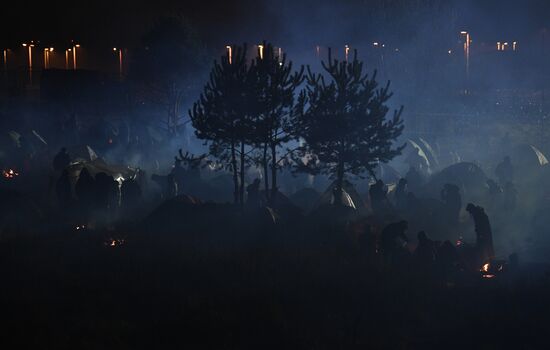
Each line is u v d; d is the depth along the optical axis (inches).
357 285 697.6
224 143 1072.8
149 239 908.6
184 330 575.8
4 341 547.2
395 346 547.2
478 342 562.9
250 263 769.6
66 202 1077.1
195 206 1009.5
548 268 798.5
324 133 1019.3
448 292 685.9
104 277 716.7
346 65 1031.0
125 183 1130.0
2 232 953.5
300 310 625.3
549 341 563.2
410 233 988.6
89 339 556.1
